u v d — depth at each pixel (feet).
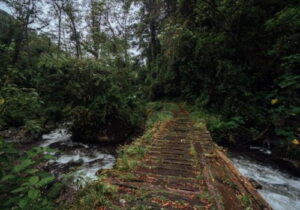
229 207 6.63
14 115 10.07
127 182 8.19
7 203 4.68
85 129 22.74
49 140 24.23
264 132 19.62
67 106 20.61
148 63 78.54
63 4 47.34
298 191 12.35
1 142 5.83
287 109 15.94
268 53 18.76
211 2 24.23
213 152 12.44
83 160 18.13
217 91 28.71
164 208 6.43
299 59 13.38
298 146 15.49
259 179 14.11
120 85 25.23
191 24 37.50
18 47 46.62
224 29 25.34
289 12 16.55
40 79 20.01
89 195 7.00
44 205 5.54
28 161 4.99
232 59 26.89
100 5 41.09
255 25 22.93
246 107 22.15
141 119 27.37
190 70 38.65
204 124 21.71
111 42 37.50
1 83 11.13
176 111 34.94
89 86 21.74
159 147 13.74
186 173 9.36
